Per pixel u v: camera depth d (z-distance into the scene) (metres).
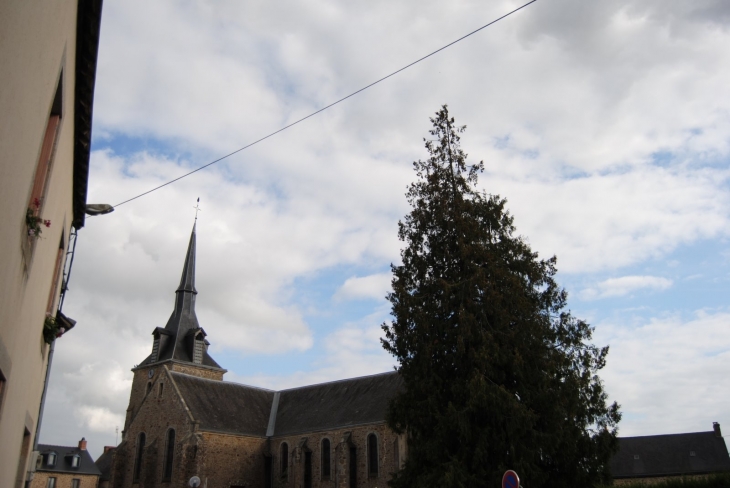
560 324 24.12
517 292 22.94
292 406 53.59
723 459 58.25
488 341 21.81
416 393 23.23
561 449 21.28
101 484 61.78
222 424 48.69
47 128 8.57
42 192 8.38
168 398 49.97
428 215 25.66
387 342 24.89
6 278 6.27
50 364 16.27
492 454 20.94
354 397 48.97
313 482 46.25
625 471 59.69
